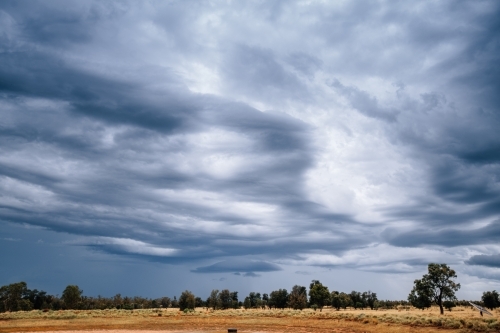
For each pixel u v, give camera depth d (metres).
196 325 55.56
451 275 74.00
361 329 45.03
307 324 52.88
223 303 139.00
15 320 62.84
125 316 69.94
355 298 150.50
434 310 112.12
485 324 37.78
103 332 47.53
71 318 65.94
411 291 77.56
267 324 55.50
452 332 37.91
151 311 90.81
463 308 124.00
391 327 43.66
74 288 127.75
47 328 52.34
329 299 127.75
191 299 126.81
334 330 45.88
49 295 144.38
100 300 160.88
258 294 154.75
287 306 131.12
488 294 114.62
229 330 44.78
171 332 47.03
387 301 173.25
